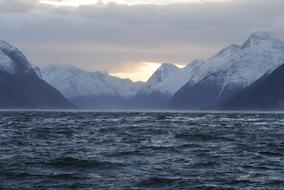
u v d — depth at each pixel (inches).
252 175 1835.6
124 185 1644.9
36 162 2143.2
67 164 2074.3
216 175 1831.9
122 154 2492.6
